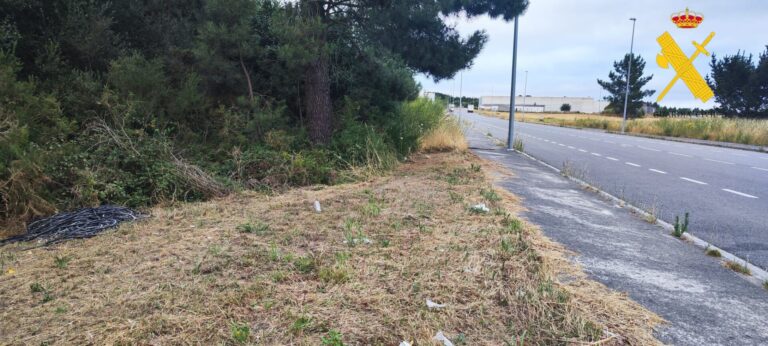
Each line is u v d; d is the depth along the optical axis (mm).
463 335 2881
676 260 4766
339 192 7664
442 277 3752
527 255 4297
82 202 6590
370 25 10828
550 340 2867
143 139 8227
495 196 7016
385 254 4312
